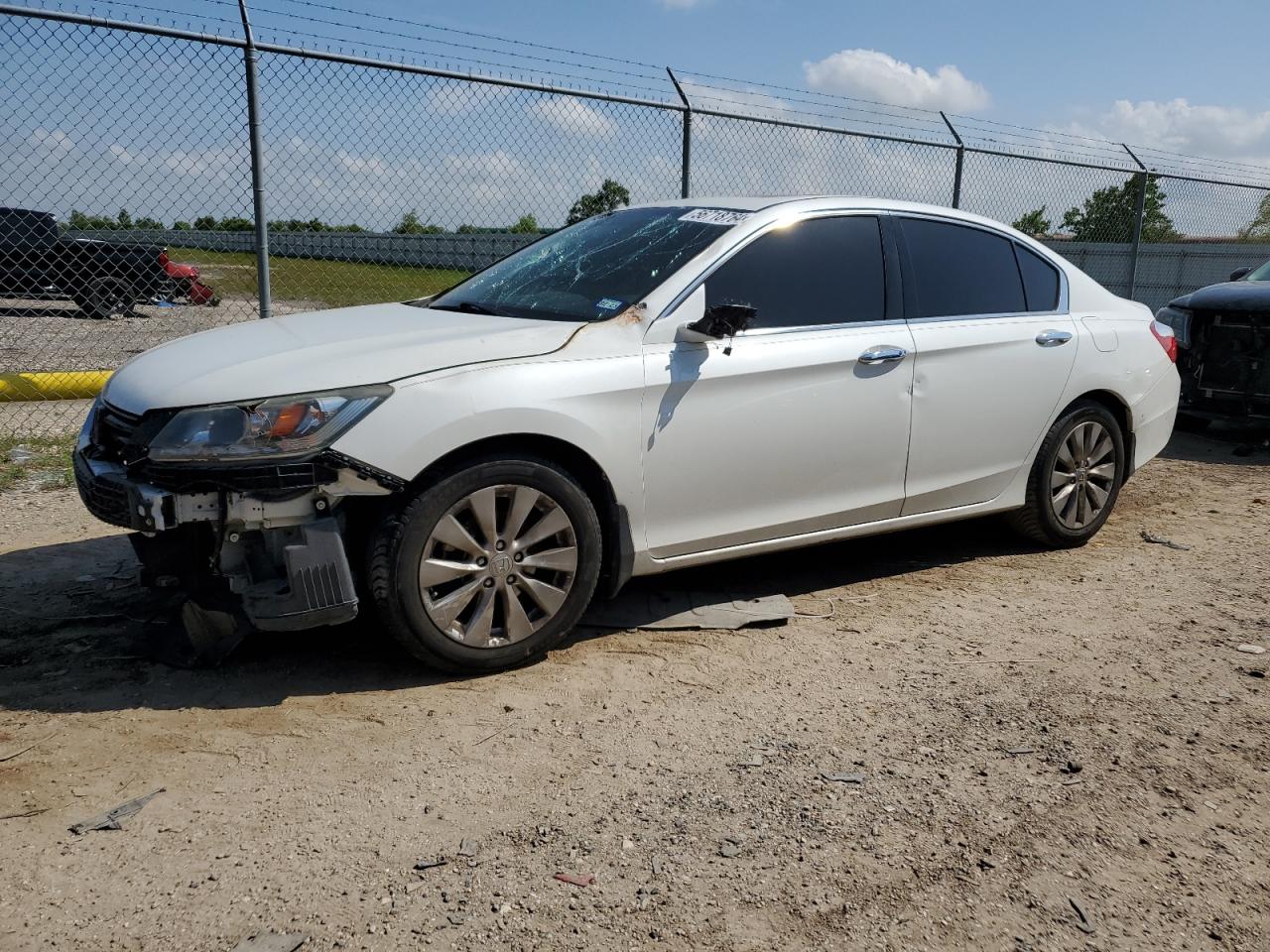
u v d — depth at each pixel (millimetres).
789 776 3016
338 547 3215
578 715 3359
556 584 3652
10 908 2322
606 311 3857
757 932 2338
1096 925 2410
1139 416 5406
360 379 3273
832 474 4289
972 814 2846
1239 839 2785
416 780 2926
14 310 10453
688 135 8312
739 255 4094
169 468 3121
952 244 4781
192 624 3480
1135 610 4531
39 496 5691
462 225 7598
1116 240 12055
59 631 3824
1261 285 8523
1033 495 5129
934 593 4668
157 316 10805
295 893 2414
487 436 3385
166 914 2324
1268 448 8414
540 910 2383
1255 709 3570
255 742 3102
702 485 3936
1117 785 3027
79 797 2775
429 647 3422
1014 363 4801
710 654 3895
